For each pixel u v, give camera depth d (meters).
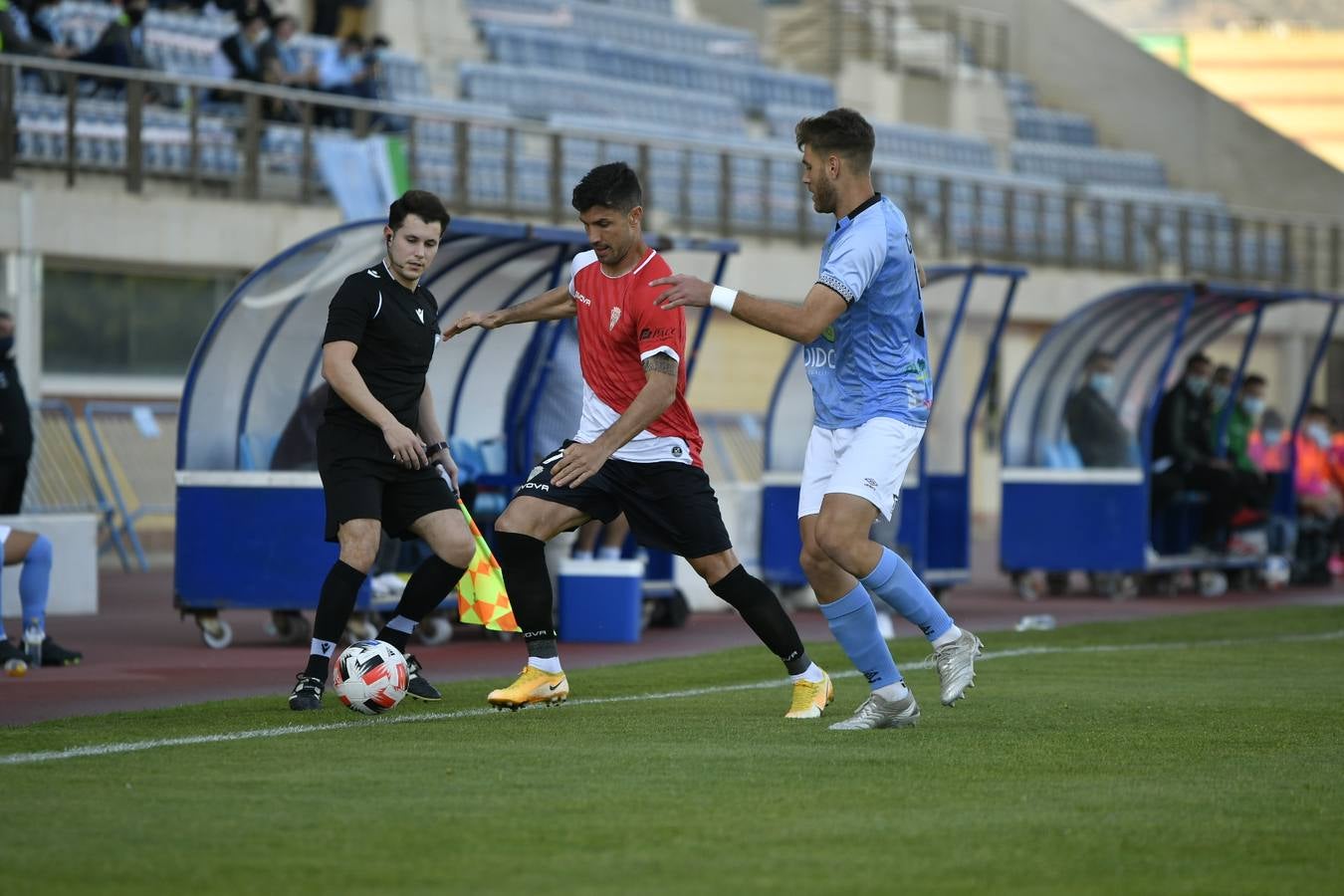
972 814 15.52
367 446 22.80
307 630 33.50
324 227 57.12
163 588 46.03
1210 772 17.86
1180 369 52.25
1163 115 108.50
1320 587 53.06
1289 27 152.50
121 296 55.19
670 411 22.00
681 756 18.64
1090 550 47.12
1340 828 15.02
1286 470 54.16
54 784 16.78
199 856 13.73
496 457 36.94
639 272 21.55
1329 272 98.44
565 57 86.62
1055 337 47.25
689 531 21.80
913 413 20.27
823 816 15.41
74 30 61.09
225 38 58.31
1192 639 34.31
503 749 19.09
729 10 106.38
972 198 79.88
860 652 20.70
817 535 20.17
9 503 41.72
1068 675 27.42
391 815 15.34
